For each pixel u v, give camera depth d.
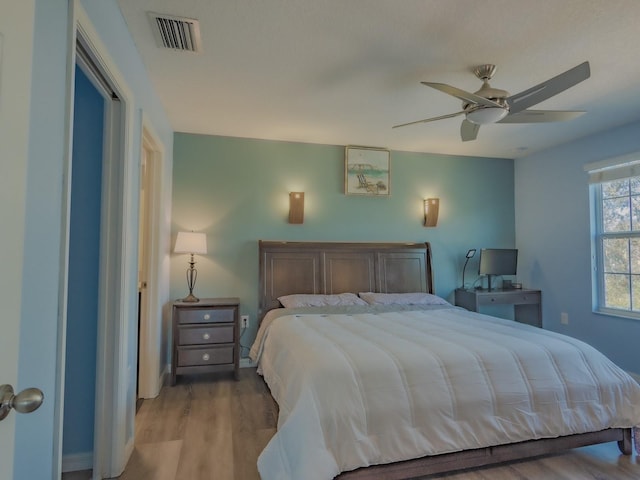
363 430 1.68
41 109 1.04
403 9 1.87
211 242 3.82
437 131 3.76
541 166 4.46
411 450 1.72
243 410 2.74
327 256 4.02
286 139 4.02
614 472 1.96
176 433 2.38
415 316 3.10
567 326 4.09
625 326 3.51
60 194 1.17
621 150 3.55
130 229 2.03
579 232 3.98
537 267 4.49
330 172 4.20
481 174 4.75
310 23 1.99
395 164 4.44
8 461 0.72
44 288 1.07
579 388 2.03
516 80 2.63
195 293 3.75
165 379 3.41
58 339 1.15
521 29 2.04
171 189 3.69
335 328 2.60
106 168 1.90
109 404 1.88
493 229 4.76
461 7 1.85
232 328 3.36
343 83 2.69
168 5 1.84
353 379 1.77
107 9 1.67
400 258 4.27
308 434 1.57
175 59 2.35
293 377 1.90
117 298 1.89
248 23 1.99
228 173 3.89
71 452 1.91
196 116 3.35
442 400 1.81
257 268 3.91
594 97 2.91
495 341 2.19
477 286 4.64
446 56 2.31
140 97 2.32
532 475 1.92
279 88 2.78
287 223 4.05
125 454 2.01
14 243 0.74
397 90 2.80
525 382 1.96
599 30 2.04
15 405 0.71
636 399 2.11
